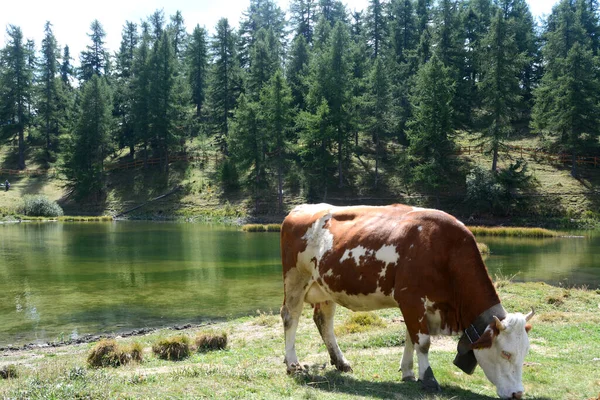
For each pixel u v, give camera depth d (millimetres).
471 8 90250
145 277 23844
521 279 22828
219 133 83375
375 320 12453
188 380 7395
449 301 6754
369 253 7141
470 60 80562
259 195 66562
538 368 8055
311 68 73625
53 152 84375
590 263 28312
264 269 26281
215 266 27312
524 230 45625
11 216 61438
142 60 86375
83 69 107938
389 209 7473
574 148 61531
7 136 84312
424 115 60438
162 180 73250
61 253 32594
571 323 12109
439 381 7305
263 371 8016
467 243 6664
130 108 84688
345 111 64625
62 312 16953
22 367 9695
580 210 54500
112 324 15359
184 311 17078
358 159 71750
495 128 61094
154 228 52406
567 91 61688
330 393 6680
